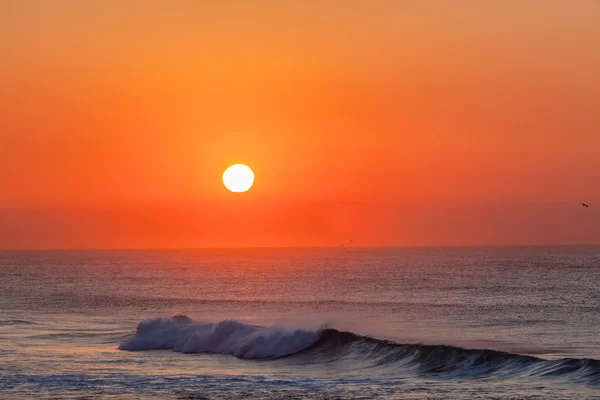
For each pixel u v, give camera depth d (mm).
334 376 60312
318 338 75250
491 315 119750
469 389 51719
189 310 135500
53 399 49531
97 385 54312
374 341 70625
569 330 97062
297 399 49188
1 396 50531
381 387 53438
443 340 85625
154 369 63781
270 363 69125
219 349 76938
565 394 48688
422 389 52250
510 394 49250
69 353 73938
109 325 102062
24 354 72438
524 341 84875
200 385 54406
